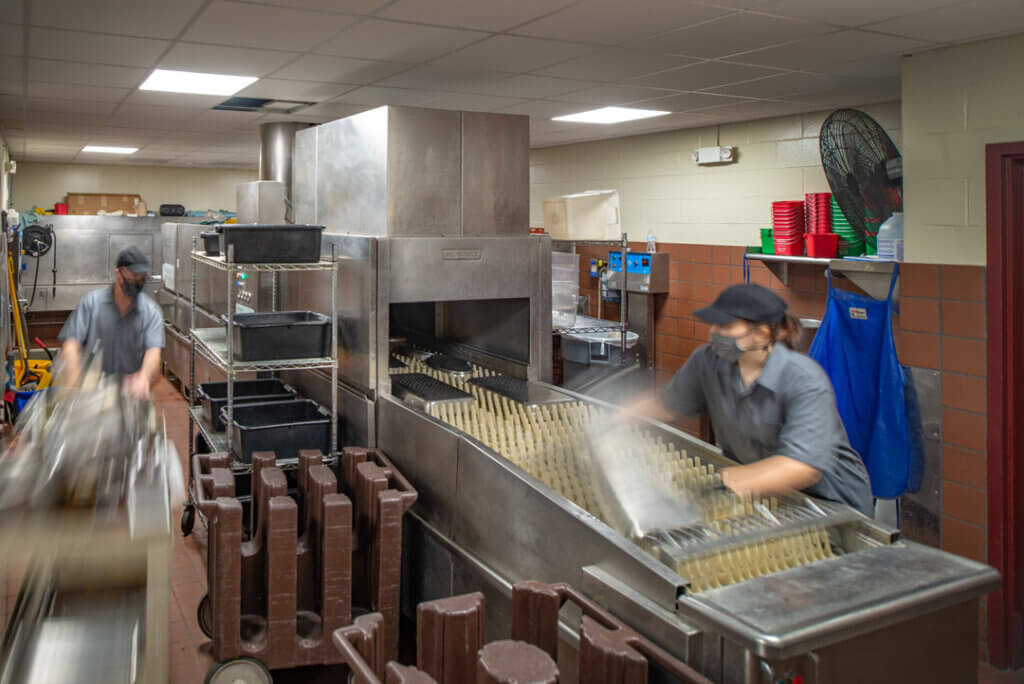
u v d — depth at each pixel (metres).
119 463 1.89
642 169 6.84
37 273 9.44
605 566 2.02
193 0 2.97
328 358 3.45
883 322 3.76
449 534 2.85
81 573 1.86
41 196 11.20
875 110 5.00
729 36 3.40
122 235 10.09
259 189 5.09
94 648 1.72
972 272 3.45
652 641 1.82
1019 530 3.48
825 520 2.07
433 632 1.82
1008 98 3.31
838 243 4.48
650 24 3.23
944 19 3.04
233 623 2.55
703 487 2.32
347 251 3.59
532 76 4.35
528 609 1.95
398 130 3.46
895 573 1.82
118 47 3.74
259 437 3.30
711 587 1.84
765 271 5.44
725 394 2.41
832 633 1.58
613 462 2.48
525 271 3.72
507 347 3.96
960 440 3.55
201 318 6.68
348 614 2.65
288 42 3.63
